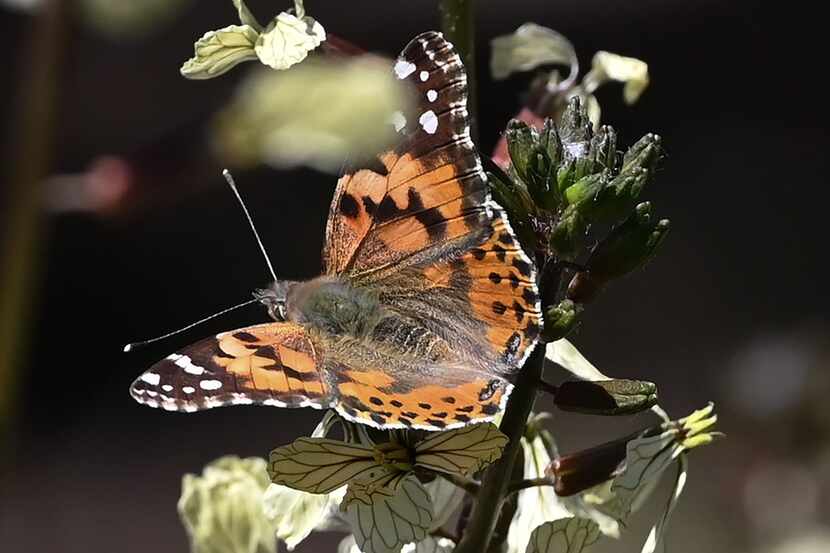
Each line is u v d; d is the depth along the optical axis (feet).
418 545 1.49
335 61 1.44
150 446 3.34
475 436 1.42
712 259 3.77
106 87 3.25
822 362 2.90
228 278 3.64
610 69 1.57
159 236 3.65
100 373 3.50
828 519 2.69
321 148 1.22
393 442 1.44
